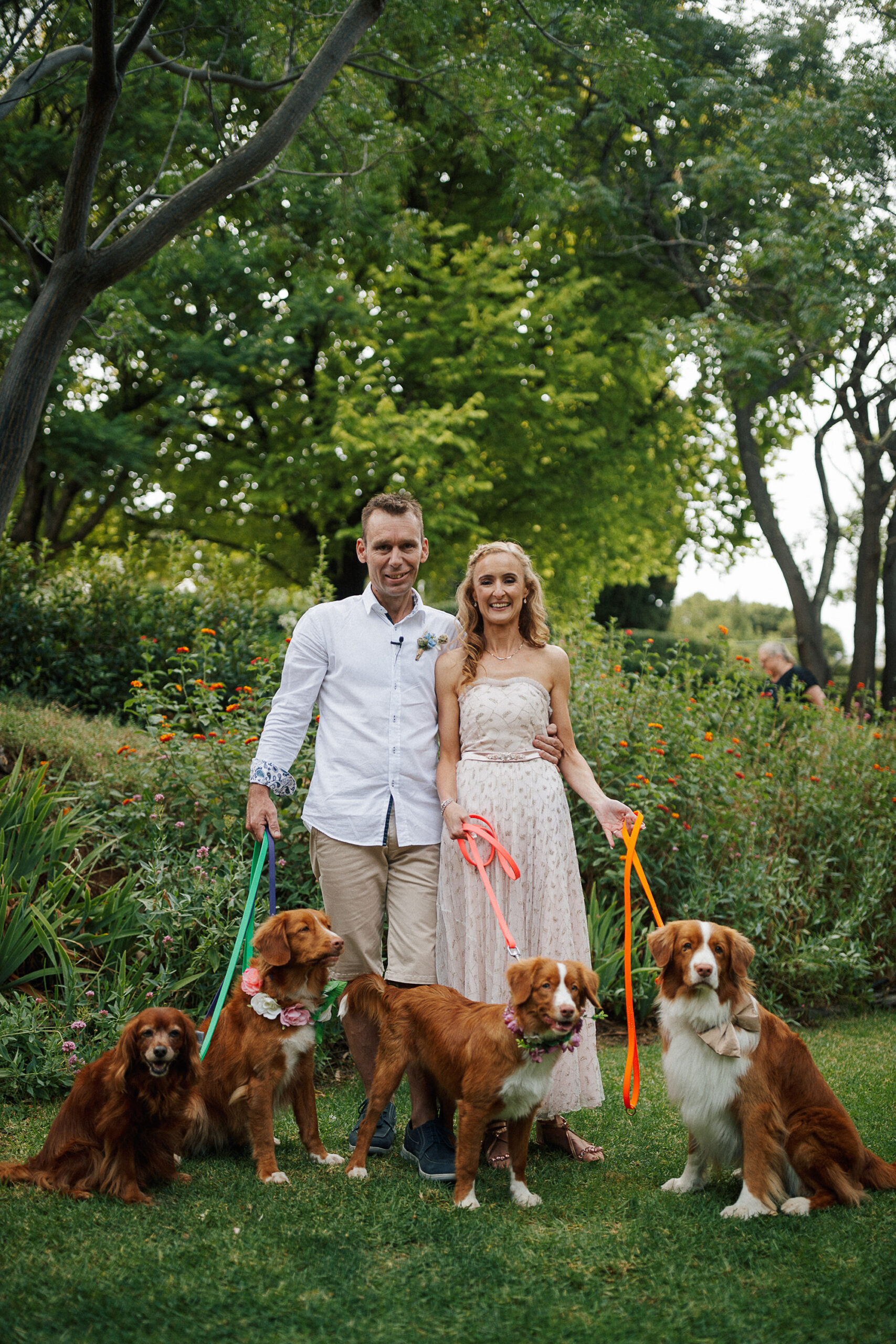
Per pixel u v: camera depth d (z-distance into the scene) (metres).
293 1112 4.20
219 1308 2.58
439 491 13.85
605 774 6.34
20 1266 2.75
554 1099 3.78
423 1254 2.91
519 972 3.27
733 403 14.92
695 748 6.79
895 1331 2.53
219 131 7.96
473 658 4.02
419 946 3.85
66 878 5.11
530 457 15.63
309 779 5.56
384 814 3.86
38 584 10.09
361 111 9.05
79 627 9.59
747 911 6.44
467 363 14.38
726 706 7.55
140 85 10.35
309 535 16.59
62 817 5.41
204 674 6.84
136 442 13.57
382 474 14.33
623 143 15.67
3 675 9.09
